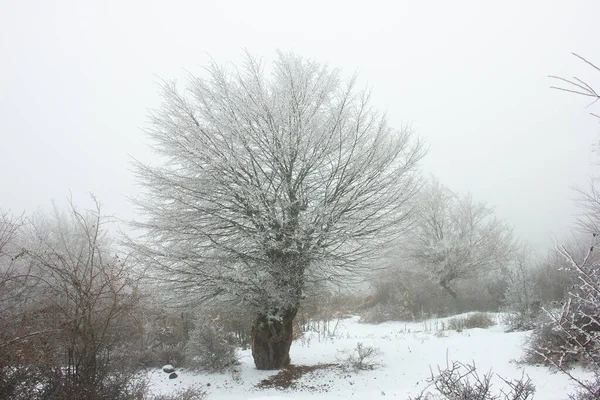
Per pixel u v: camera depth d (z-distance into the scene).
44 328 4.71
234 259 9.63
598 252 5.66
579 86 2.23
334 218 9.55
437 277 21.53
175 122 9.92
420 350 10.74
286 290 9.45
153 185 9.70
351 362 10.04
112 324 5.29
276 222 9.55
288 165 9.70
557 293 15.82
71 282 4.93
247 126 9.71
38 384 4.67
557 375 7.04
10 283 4.83
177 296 9.67
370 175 10.03
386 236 10.31
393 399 7.04
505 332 12.25
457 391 4.21
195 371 9.86
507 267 20.12
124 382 5.48
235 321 12.61
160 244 9.72
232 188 9.48
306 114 9.89
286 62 10.18
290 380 9.16
